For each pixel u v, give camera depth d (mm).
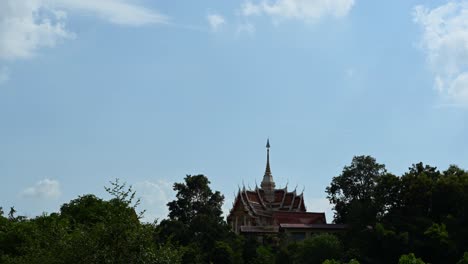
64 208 84812
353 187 155375
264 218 170500
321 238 117438
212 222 127188
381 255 113812
